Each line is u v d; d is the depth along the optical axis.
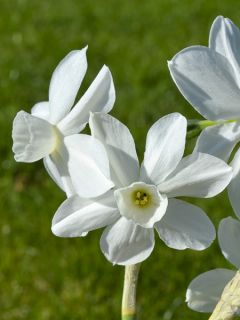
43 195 0.63
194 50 0.25
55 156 0.26
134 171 0.25
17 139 0.27
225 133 0.26
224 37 0.26
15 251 0.58
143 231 0.25
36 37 0.89
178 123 0.25
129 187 0.25
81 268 0.55
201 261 0.54
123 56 0.84
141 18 0.93
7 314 0.54
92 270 0.55
